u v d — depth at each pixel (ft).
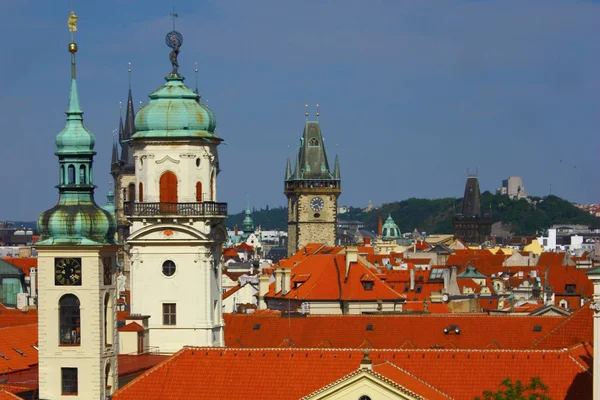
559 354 581.53
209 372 589.32
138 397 587.27
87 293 612.70
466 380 576.61
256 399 575.38
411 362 584.81
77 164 619.26
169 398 583.99
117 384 631.56
